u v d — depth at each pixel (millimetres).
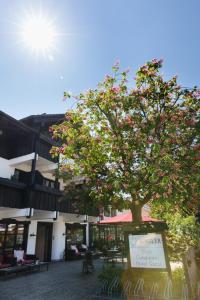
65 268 14992
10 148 16078
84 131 9805
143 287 7957
